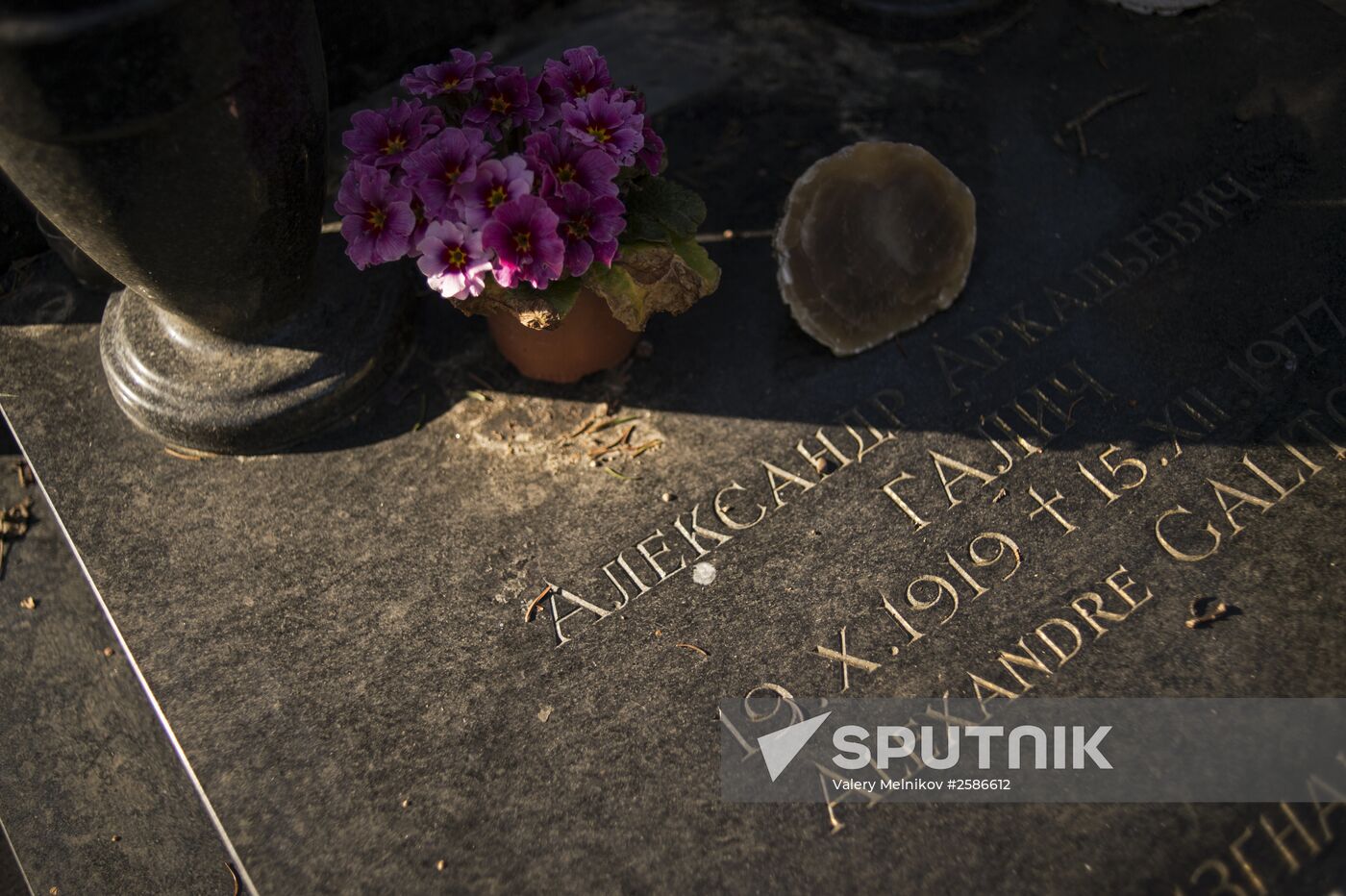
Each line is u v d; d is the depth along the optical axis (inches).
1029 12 38.3
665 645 30.3
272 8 27.3
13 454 34.4
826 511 31.6
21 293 35.1
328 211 35.4
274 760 29.5
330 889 28.3
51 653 32.4
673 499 31.9
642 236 30.5
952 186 33.6
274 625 30.9
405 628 30.8
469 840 28.6
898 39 38.3
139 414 32.7
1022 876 27.6
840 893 27.7
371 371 33.1
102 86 26.1
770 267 34.6
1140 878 27.4
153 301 31.1
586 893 28.0
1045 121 36.4
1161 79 36.8
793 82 37.7
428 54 38.5
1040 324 33.5
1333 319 32.8
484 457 32.6
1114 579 30.3
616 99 30.4
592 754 29.2
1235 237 34.2
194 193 28.3
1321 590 29.8
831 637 30.1
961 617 30.2
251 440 32.6
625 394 33.3
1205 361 32.7
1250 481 31.2
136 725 31.6
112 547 31.9
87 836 30.6
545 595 31.0
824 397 33.0
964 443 32.2
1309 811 27.6
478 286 29.1
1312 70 36.4
